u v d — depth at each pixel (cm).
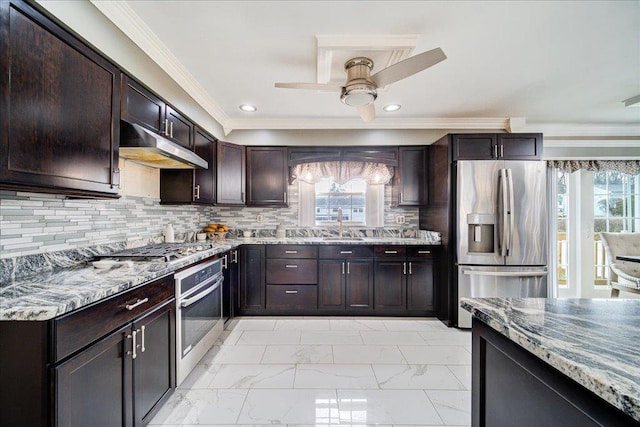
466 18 167
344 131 353
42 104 119
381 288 331
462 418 167
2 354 99
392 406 178
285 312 337
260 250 334
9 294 115
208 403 180
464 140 309
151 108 197
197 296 211
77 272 156
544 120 344
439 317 326
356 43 186
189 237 329
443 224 318
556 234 370
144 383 150
